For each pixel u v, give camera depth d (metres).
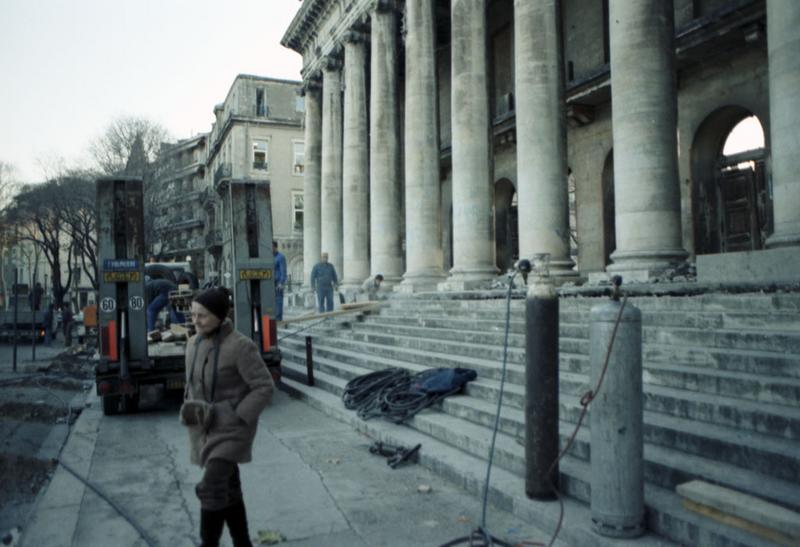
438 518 4.69
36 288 26.70
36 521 4.75
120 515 4.88
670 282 8.11
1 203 47.06
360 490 5.40
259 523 4.66
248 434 3.58
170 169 41.12
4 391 12.27
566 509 4.39
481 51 14.40
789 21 6.89
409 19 16.98
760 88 12.89
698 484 3.91
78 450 7.04
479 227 14.05
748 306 6.55
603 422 3.90
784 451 3.94
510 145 20.69
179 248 54.97
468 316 11.33
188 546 4.26
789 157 6.86
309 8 25.02
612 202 16.80
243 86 44.31
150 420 8.86
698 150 14.50
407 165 16.80
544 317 4.62
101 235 8.76
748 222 13.59
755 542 3.33
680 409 5.08
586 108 16.92
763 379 4.92
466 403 6.84
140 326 8.88
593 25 17.14
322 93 26.89
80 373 15.13
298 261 44.53
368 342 12.32
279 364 9.55
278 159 44.66
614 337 3.88
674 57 9.48
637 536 3.86
